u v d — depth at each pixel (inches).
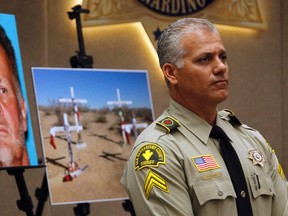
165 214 77.1
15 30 166.1
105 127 178.1
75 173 169.2
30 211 164.9
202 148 81.4
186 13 264.5
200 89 81.2
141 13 258.5
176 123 82.5
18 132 159.8
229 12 274.8
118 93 183.0
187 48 81.4
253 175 82.4
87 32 251.8
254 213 81.0
